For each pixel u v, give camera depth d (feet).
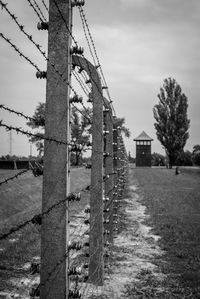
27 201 51.44
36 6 7.31
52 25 8.35
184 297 17.43
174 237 32.94
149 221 42.11
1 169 61.21
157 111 269.03
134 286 18.75
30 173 67.00
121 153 45.88
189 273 21.11
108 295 16.85
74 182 88.43
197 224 40.81
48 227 7.85
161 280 20.13
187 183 124.16
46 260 7.86
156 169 266.98
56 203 7.87
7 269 20.31
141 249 28.07
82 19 10.37
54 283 7.84
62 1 8.39
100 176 17.92
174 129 264.93
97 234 18.06
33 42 6.88
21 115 6.88
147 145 334.03
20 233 28.63
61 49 8.28
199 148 331.77
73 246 10.37
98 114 17.88
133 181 135.64
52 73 8.16
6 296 15.87
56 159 7.95
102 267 18.11
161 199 69.41
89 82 17.58
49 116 8.09
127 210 52.42
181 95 265.34
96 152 17.92
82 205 52.21
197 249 28.27
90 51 13.33
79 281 18.38
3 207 42.70
